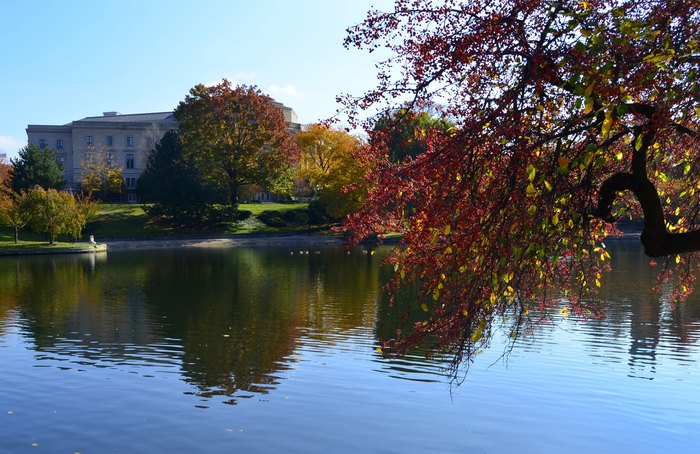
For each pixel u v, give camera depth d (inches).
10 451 415.8
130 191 4377.5
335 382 566.9
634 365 610.5
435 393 532.7
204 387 552.4
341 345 708.7
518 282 234.1
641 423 466.9
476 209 231.0
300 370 603.8
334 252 2182.6
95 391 537.6
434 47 222.1
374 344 714.2
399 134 243.0
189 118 2987.2
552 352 659.4
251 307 970.1
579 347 679.7
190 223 2930.6
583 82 209.3
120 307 972.6
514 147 223.1
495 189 232.1
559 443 433.1
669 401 511.8
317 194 3415.4
